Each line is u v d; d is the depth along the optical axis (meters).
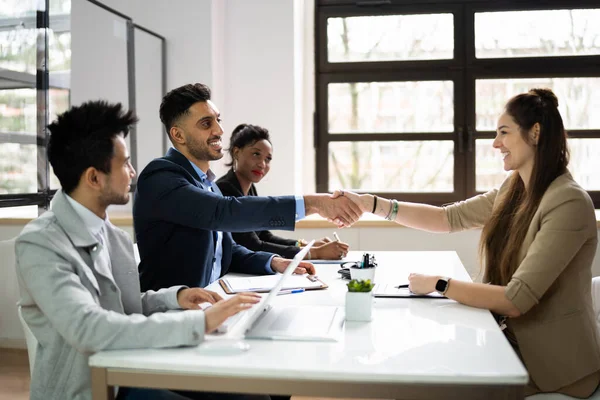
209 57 3.76
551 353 1.70
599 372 1.71
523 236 1.84
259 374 1.18
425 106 4.08
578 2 3.90
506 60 3.98
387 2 4.05
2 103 2.49
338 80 4.14
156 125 3.69
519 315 1.65
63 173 1.45
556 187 1.79
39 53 2.66
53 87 2.77
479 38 4.01
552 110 1.86
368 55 4.11
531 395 1.71
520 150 1.88
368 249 3.71
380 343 1.33
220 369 1.19
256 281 2.05
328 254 2.55
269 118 3.88
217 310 1.37
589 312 1.76
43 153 2.67
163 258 2.03
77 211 1.47
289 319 1.51
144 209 2.01
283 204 1.96
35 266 1.33
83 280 1.39
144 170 2.05
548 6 3.92
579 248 1.70
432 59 4.05
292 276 2.12
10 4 2.51
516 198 2.01
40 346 1.42
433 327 1.46
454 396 1.14
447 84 4.05
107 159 1.44
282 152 3.88
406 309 1.65
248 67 3.88
